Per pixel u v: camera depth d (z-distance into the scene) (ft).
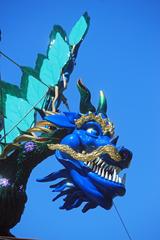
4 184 37.40
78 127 38.22
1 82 41.91
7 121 41.98
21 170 38.34
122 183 36.88
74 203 37.68
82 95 38.81
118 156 36.76
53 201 37.76
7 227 37.22
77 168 37.09
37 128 38.91
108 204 36.94
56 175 37.81
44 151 38.52
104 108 39.27
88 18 43.45
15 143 38.73
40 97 42.39
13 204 37.22
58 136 38.50
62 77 41.86
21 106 42.29
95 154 36.96
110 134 38.34
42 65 43.09
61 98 41.68
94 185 36.76
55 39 43.60
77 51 42.91
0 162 38.34
